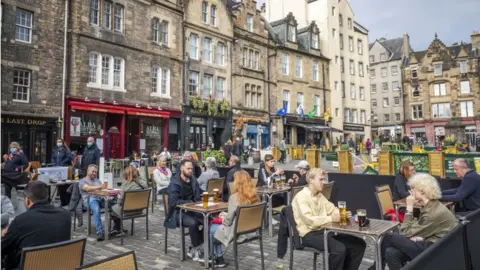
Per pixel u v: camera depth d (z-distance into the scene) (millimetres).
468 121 49812
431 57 53500
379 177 9000
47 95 17734
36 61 17359
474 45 51531
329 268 4781
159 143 23359
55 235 4215
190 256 6301
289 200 8312
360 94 45719
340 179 9602
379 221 4984
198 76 26312
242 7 30344
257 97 31094
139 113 21656
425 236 4418
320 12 40594
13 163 11125
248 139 29625
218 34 27844
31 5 17234
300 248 4992
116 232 7816
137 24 22188
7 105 16188
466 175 6516
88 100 19172
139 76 22172
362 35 46719
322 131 36688
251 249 6805
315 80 37469
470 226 3803
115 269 2998
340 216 4773
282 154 26000
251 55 30891
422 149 21016
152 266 5871
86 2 19531
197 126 26062
